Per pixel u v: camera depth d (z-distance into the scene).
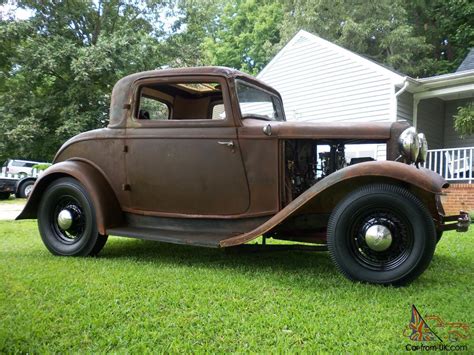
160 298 2.42
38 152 17.31
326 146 3.53
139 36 16.66
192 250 4.11
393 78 10.00
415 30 21.31
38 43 15.78
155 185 3.52
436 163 9.44
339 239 2.77
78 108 16.20
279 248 3.23
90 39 18.31
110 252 3.97
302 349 1.78
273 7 25.67
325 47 11.44
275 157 3.19
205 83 3.42
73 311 2.18
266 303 2.37
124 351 1.74
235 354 1.73
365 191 2.72
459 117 9.45
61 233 3.85
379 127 3.20
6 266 3.23
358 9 19.47
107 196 3.64
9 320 2.06
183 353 1.74
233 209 3.32
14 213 8.58
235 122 3.28
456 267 3.32
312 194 2.81
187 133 3.38
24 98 17.38
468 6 18.59
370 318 2.13
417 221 2.61
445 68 19.20
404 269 2.62
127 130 3.60
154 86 3.64
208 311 2.22
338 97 11.20
